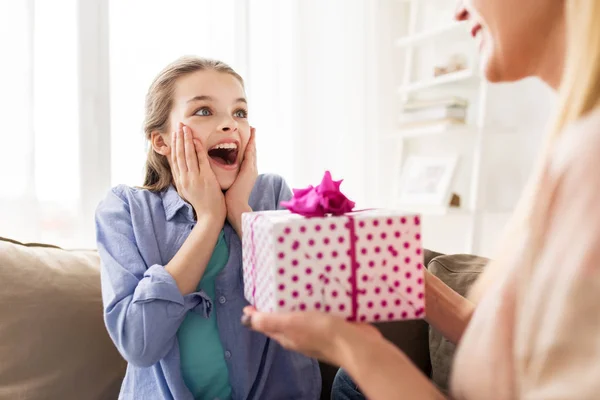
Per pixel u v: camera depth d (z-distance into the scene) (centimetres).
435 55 242
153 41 185
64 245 169
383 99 239
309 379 105
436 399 52
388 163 243
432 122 217
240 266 100
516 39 56
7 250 116
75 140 170
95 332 114
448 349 99
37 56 164
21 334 107
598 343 41
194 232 93
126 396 99
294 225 60
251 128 105
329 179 69
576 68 48
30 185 156
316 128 219
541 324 44
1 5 154
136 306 87
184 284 89
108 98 175
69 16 169
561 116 50
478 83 217
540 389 43
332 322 55
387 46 240
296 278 60
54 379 107
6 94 154
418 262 63
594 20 46
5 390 103
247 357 97
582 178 45
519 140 206
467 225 229
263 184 115
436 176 221
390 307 62
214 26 195
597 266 42
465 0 62
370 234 62
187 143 95
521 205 57
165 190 108
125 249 96
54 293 113
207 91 98
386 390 52
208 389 95
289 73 213
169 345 90
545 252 47
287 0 212
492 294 54
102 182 174
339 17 224
